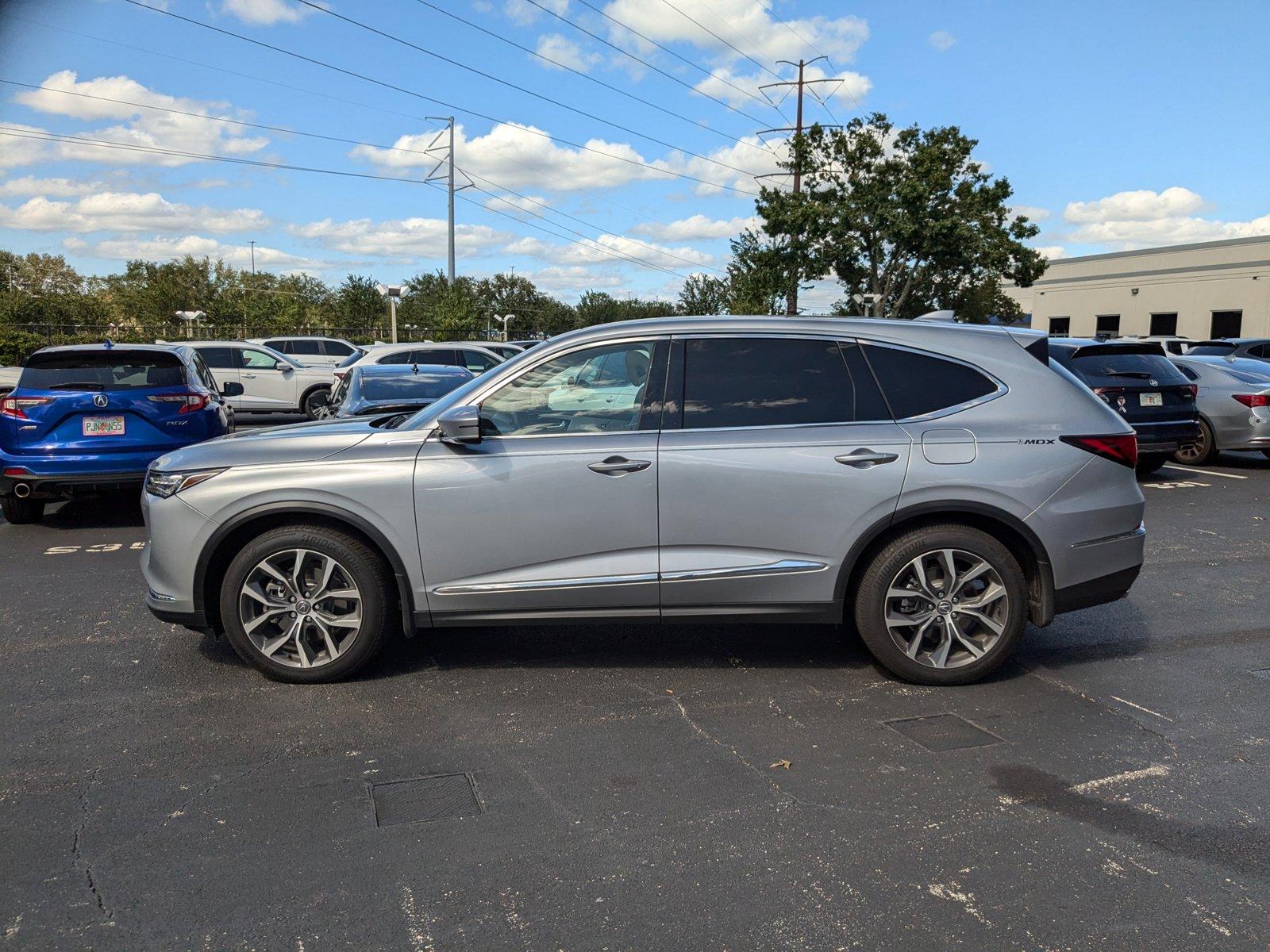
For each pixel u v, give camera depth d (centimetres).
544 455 435
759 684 452
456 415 428
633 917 268
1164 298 4328
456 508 436
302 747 383
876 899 277
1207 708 423
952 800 336
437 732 397
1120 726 403
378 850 304
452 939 259
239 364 1880
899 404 445
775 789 346
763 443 434
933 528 440
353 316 5028
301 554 443
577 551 439
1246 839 310
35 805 335
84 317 4478
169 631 542
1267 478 1146
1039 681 457
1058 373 456
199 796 342
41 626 554
